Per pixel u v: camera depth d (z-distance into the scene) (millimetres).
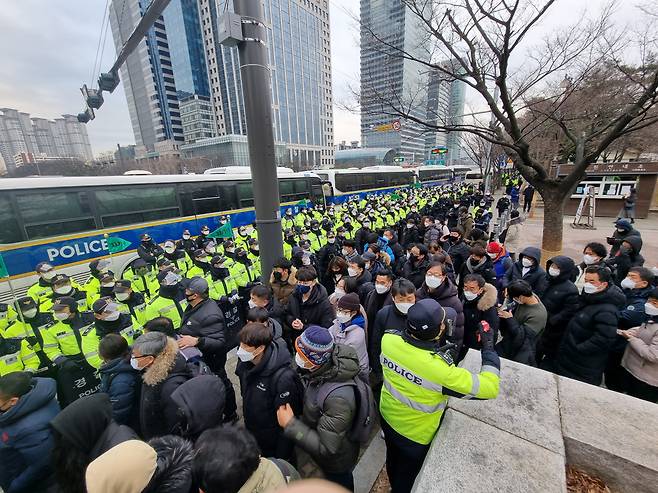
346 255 5969
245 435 1476
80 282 6914
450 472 1898
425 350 1999
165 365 2389
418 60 5992
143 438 2592
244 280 6027
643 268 3555
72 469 1665
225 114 60000
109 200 7578
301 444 2051
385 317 3188
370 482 2836
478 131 6191
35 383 2324
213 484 1297
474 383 1883
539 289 4254
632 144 19344
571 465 2146
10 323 3658
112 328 3424
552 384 2631
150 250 7945
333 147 72062
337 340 3199
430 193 24594
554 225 6543
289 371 2393
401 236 11711
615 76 7207
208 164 50844
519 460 1967
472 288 3314
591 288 3072
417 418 2123
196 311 3500
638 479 1933
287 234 9094
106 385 2664
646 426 2180
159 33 57469
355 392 2070
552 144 20250
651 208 16594
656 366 2867
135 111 72375
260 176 4289
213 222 10367
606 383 3537
